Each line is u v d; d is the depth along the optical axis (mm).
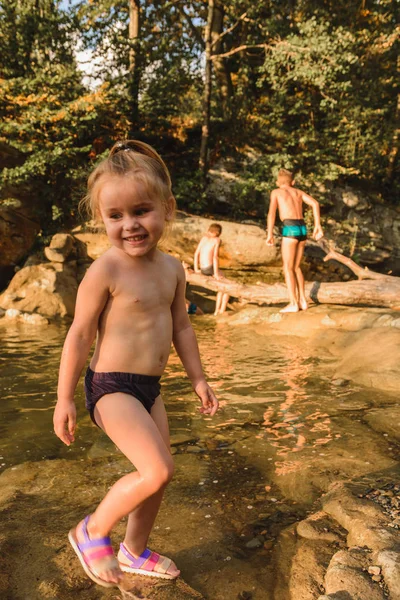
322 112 15078
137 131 14008
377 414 3885
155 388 2068
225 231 11266
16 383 5051
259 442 3438
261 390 4676
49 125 12211
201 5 16578
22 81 12117
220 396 4516
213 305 10805
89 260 11297
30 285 9891
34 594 1967
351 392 4527
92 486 2850
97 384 1977
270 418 3914
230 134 14703
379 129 14375
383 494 2578
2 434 3699
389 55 14195
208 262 9789
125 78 13875
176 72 14234
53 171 12266
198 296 10922
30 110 11641
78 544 1934
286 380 5004
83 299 1964
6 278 11273
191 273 9789
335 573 1911
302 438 3484
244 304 10742
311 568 2033
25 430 3770
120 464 3141
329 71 11930
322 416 3922
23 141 12016
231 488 2799
